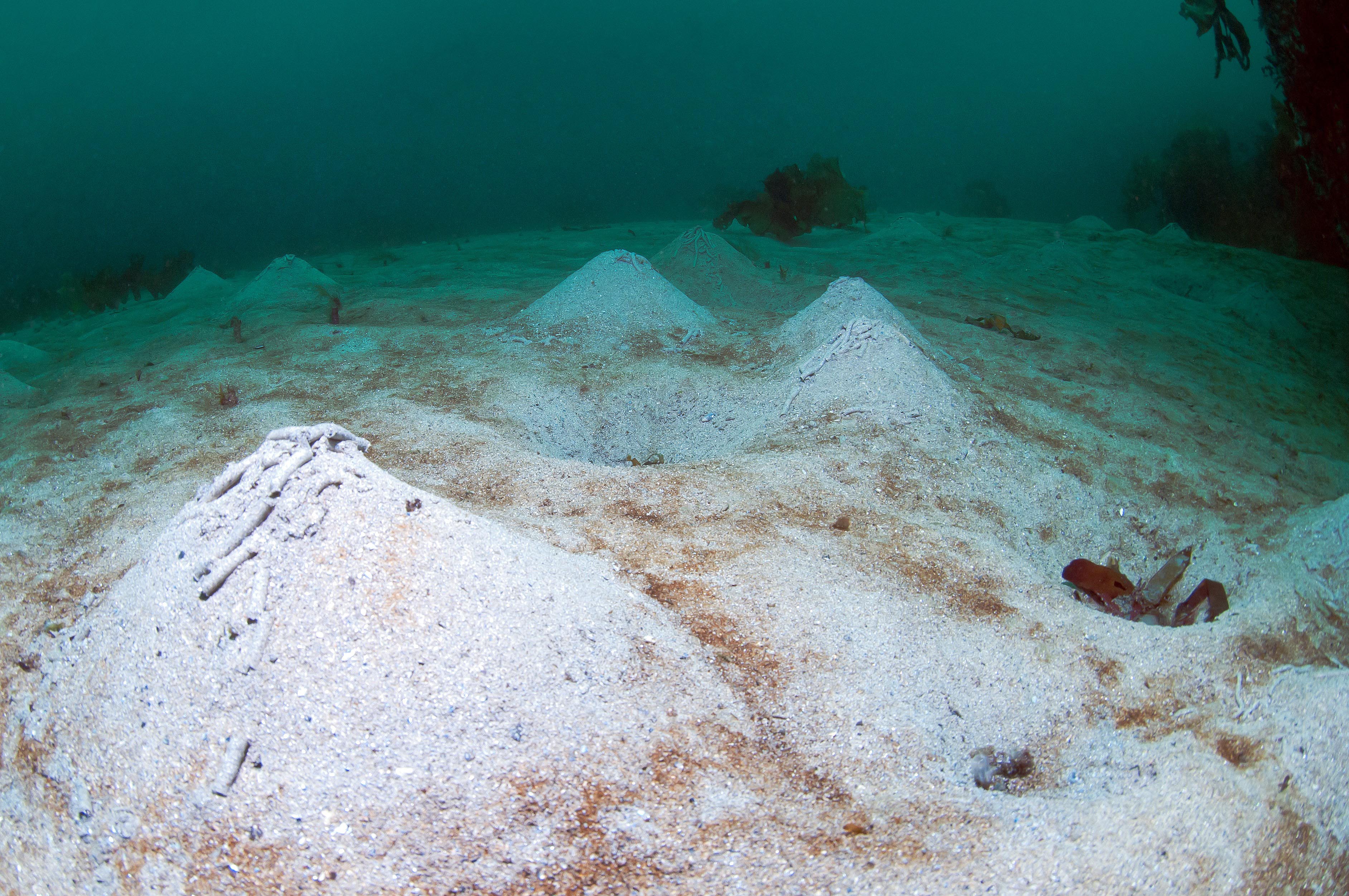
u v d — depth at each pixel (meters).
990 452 0.63
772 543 0.50
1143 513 0.60
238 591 0.39
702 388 0.79
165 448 0.68
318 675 0.37
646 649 0.41
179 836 0.34
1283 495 0.64
